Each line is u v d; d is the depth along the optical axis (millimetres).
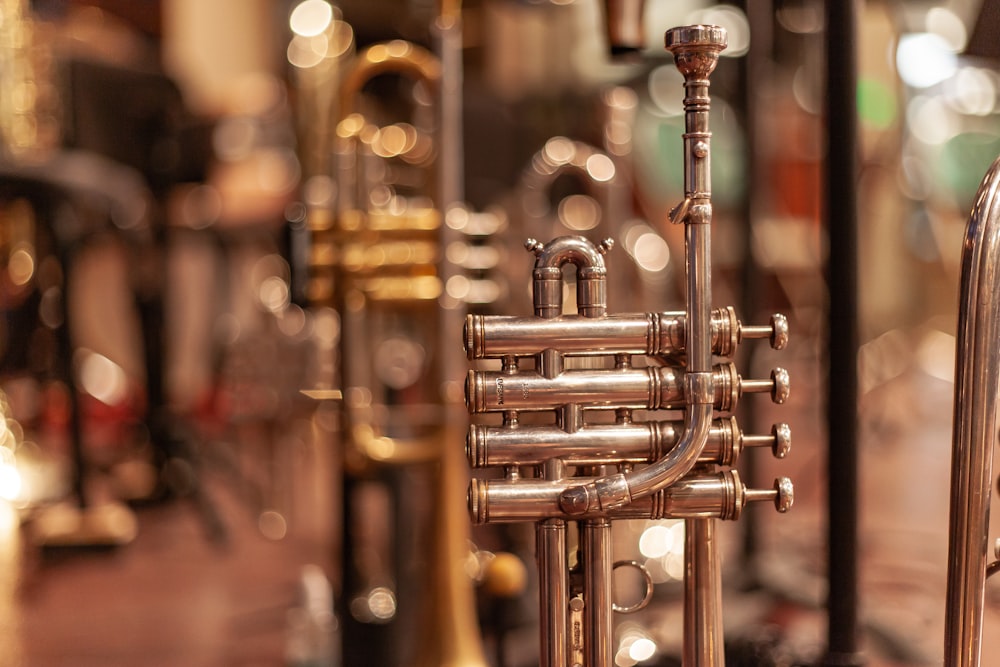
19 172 2383
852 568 1110
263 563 2465
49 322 2816
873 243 3740
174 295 4301
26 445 3291
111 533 2564
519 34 3477
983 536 817
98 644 1864
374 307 1560
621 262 2051
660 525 2244
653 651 1604
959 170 3324
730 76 2439
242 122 3318
